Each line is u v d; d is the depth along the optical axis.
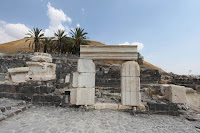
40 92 4.35
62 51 26.72
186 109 4.11
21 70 7.26
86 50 4.07
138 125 2.93
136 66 4.00
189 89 5.21
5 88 4.55
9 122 2.79
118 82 9.27
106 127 2.75
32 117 3.15
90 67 4.06
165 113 3.73
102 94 6.48
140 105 3.89
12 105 3.60
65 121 2.97
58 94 4.45
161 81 10.24
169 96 4.65
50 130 2.49
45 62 5.36
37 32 22.95
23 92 4.38
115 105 4.00
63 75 9.30
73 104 4.07
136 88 3.94
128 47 4.02
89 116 3.37
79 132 2.47
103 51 4.02
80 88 3.97
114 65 19.47
